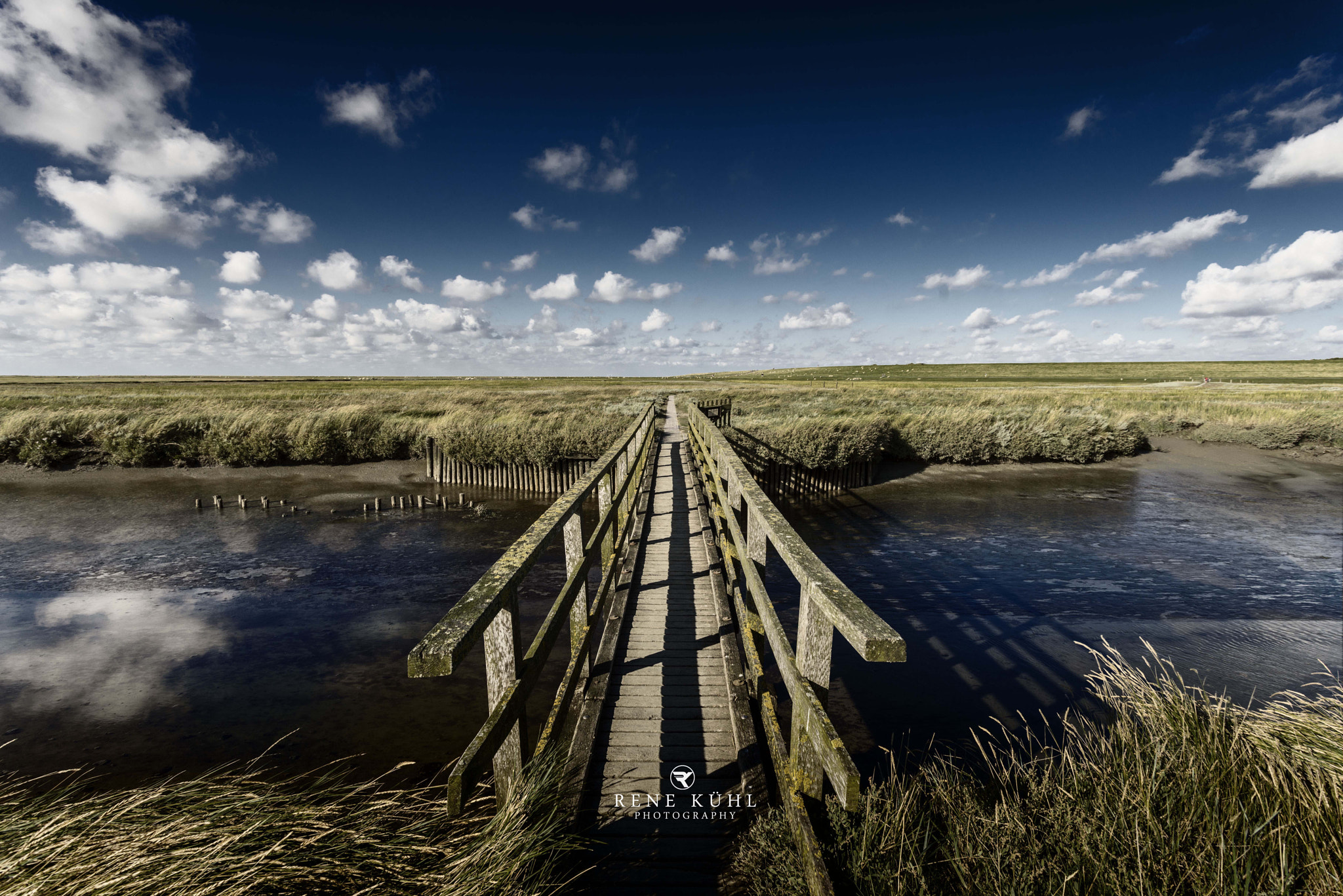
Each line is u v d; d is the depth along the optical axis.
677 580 5.28
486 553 10.10
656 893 2.01
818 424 15.80
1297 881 1.95
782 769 2.14
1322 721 2.85
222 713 5.12
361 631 6.98
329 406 24.11
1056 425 18.66
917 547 10.71
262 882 1.73
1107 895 1.99
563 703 2.78
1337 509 13.45
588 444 14.44
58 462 15.29
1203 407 25.98
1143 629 7.22
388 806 2.19
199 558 9.68
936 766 4.11
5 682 5.71
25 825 1.84
